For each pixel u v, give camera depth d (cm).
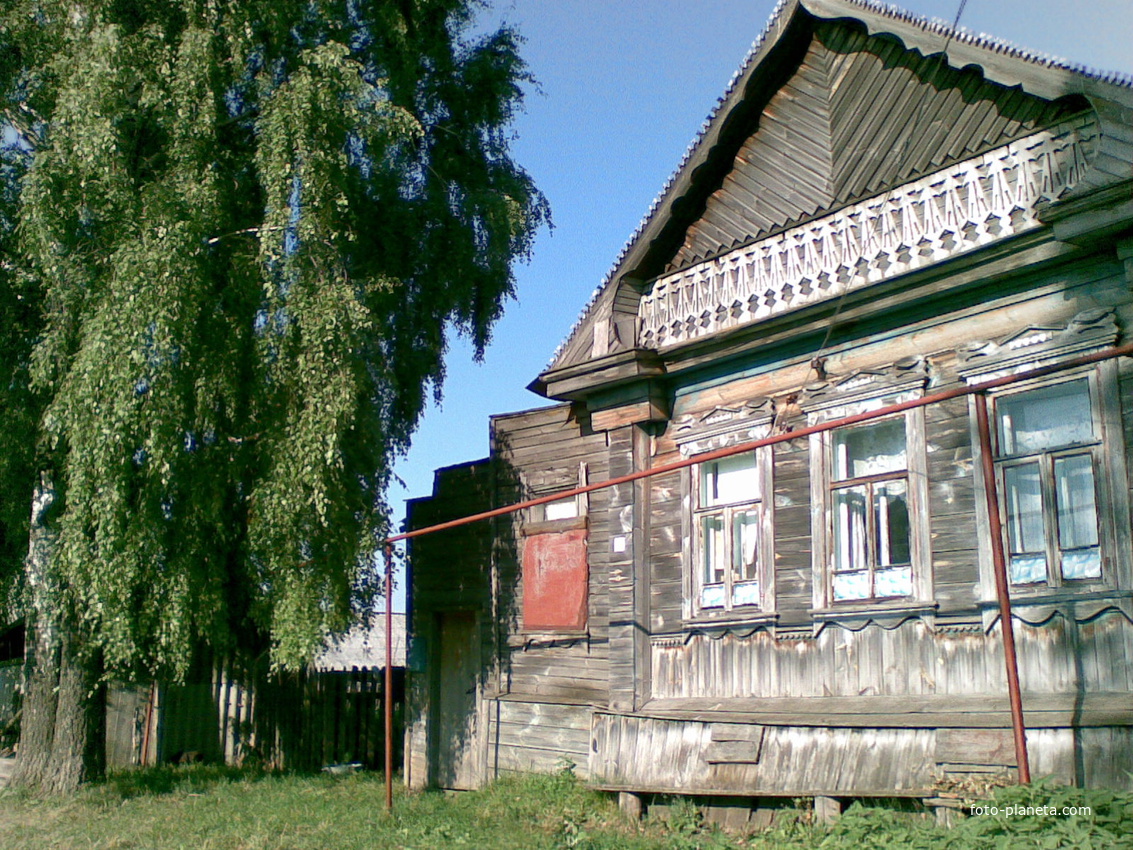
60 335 1294
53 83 1373
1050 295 924
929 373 998
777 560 1097
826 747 973
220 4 1346
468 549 1538
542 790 1233
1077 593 864
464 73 1694
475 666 1516
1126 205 821
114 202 1279
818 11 1119
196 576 1292
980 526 937
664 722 1132
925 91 1042
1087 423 891
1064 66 888
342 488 1304
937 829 785
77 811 1284
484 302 1694
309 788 1410
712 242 1225
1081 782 802
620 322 1270
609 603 1259
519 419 1490
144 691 1742
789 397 1118
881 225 1031
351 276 1473
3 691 2091
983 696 907
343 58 1348
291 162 1280
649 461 1262
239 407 1349
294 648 1248
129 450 1227
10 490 1480
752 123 1204
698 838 1002
